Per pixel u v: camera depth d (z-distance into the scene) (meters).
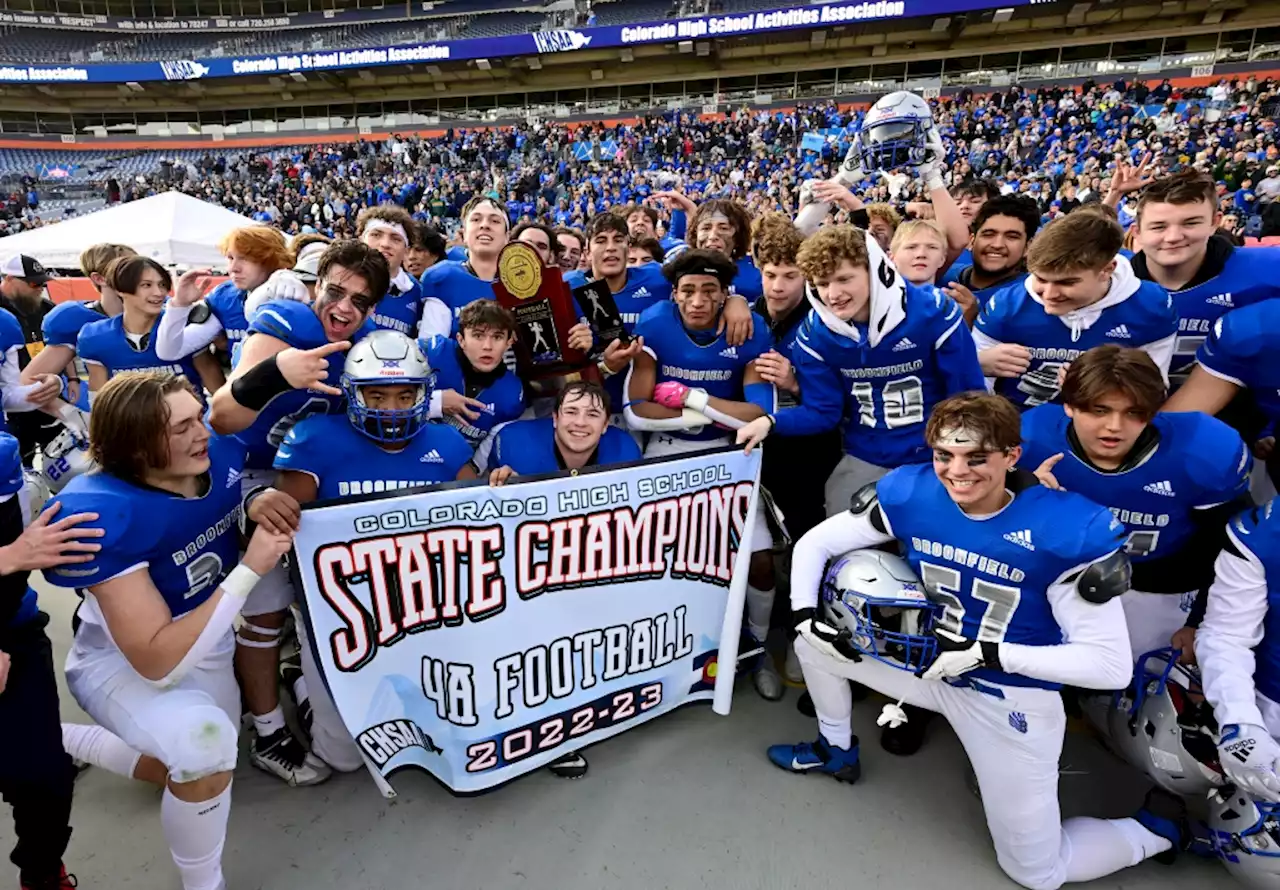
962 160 19.70
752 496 2.82
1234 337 2.45
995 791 2.09
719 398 3.10
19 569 1.65
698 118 29.34
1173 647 2.30
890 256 3.49
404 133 33.34
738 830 2.32
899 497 2.19
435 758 2.44
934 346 2.75
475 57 30.42
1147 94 21.20
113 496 1.78
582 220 21.80
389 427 2.26
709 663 2.86
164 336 3.44
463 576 2.35
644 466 2.56
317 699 2.43
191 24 37.25
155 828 2.30
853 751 2.52
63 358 4.12
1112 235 2.48
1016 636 2.06
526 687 2.49
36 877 1.98
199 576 2.02
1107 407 2.06
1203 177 2.65
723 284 3.02
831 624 2.26
